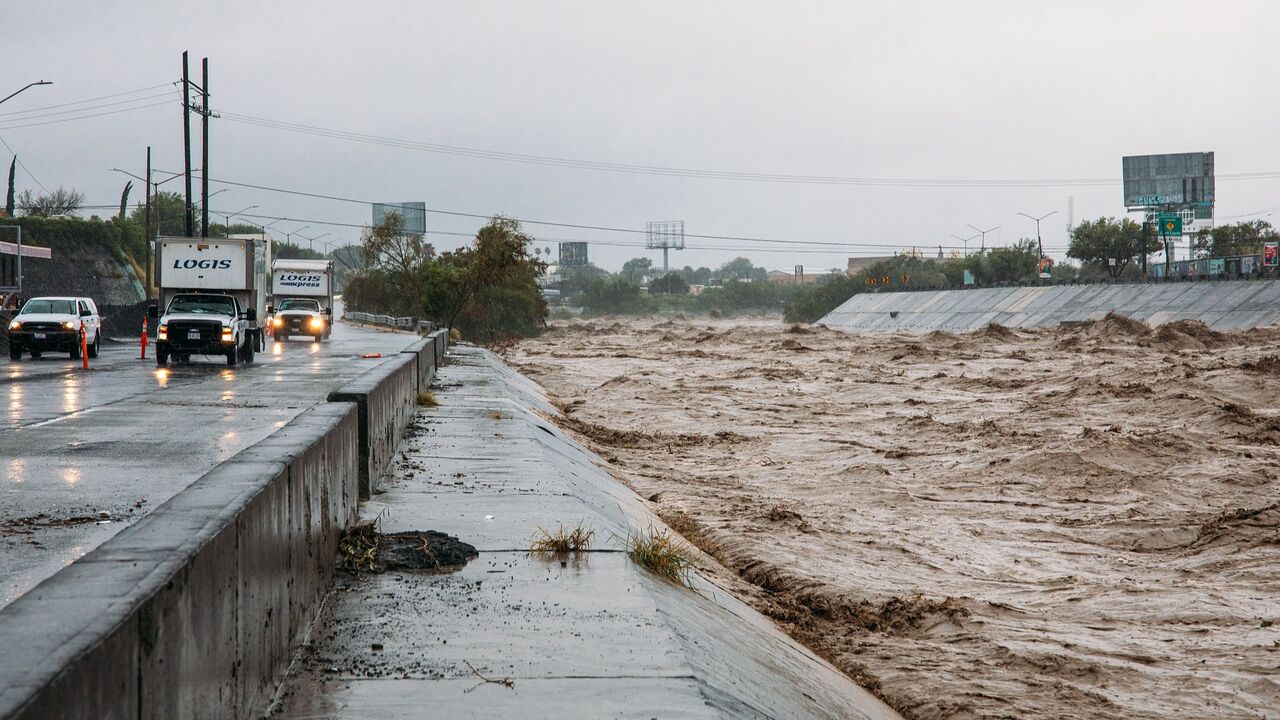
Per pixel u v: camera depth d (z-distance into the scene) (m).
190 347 34.44
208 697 4.62
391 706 5.88
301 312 57.22
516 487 13.32
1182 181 163.25
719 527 16.92
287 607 6.50
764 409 38.50
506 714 5.80
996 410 36.91
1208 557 15.79
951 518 18.91
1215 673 10.41
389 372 15.96
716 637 8.37
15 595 7.39
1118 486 21.92
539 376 55.56
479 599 8.21
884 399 42.09
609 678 6.45
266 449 7.23
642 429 32.75
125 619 3.61
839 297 186.62
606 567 9.34
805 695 8.17
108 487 12.05
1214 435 28.44
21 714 2.73
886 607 12.54
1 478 12.64
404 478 13.88
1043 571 15.02
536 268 108.94
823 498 20.56
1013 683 9.98
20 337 35.91
